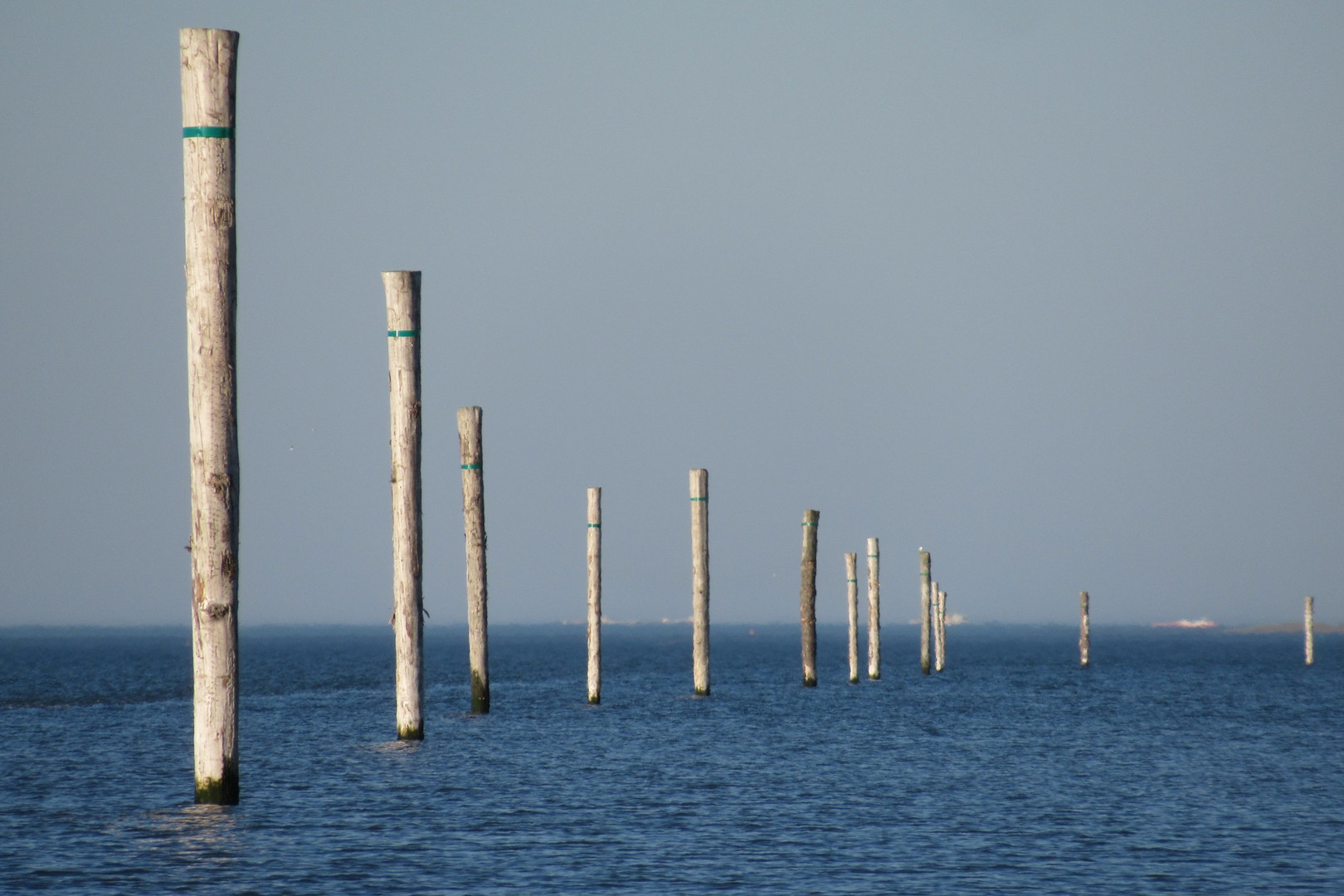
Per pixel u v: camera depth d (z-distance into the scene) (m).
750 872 60.31
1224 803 80.31
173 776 89.75
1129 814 76.25
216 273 59.78
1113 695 194.00
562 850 64.69
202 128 59.53
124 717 145.12
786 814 75.31
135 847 63.41
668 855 63.66
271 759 96.81
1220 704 175.12
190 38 59.44
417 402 93.25
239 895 55.28
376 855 62.81
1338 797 82.94
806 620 193.12
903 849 65.75
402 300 91.69
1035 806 78.69
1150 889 57.94
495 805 76.88
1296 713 159.25
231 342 60.19
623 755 101.94
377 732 121.31
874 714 148.12
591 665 155.75
